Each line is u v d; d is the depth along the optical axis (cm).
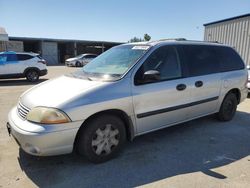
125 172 351
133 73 391
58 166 364
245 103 795
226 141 466
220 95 536
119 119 380
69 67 2758
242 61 606
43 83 420
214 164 377
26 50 3769
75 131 334
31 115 331
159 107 418
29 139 320
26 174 343
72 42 3762
